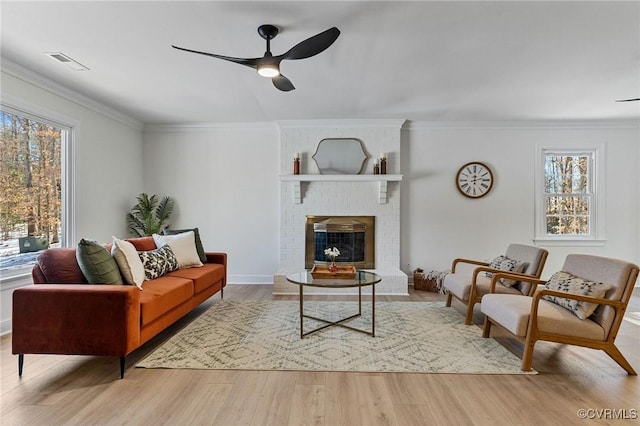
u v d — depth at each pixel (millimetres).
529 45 2695
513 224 5156
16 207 3330
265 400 2033
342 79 3408
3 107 3133
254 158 5273
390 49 2760
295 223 5070
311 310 3824
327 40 2164
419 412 1919
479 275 3760
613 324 2373
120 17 2314
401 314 3691
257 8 2199
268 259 5289
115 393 2098
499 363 2523
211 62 3039
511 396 2086
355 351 2721
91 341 2256
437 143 5176
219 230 5312
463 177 5145
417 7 2186
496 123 5102
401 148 5191
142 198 5223
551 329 2385
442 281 4586
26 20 2352
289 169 5070
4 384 2199
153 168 5328
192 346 2805
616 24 2379
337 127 5043
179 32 2512
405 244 5211
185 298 3150
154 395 2078
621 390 2160
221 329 3205
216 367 2439
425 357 2621
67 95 3766
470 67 3117
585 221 5215
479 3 2145
